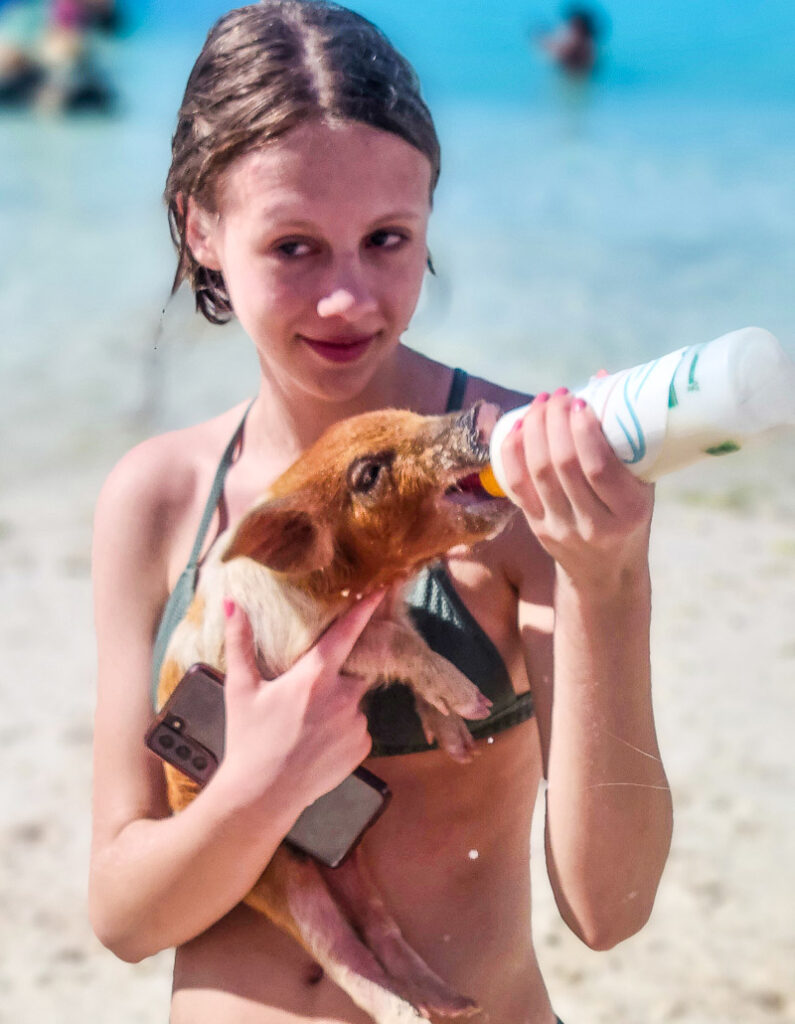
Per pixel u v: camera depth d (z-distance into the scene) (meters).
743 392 1.03
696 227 8.05
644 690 1.21
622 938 1.26
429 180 1.29
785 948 2.22
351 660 1.29
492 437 1.17
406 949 1.30
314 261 1.26
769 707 3.06
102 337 6.02
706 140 11.66
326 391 1.29
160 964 2.29
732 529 4.23
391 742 1.32
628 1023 2.05
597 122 13.12
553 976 2.18
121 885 1.29
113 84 15.69
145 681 1.38
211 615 1.35
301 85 1.23
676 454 1.06
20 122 14.34
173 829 1.26
